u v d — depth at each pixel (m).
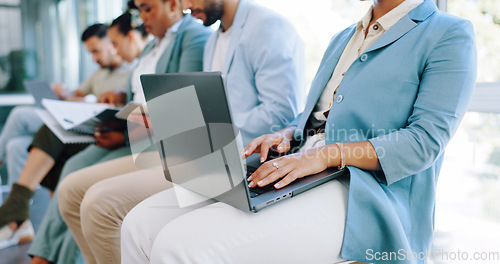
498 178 1.28
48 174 2.01
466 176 1.38
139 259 0.97
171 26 1.92
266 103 1.38
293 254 0.81
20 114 2.64
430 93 0.86
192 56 1.78
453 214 1.42
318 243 0.82
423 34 0.90
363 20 1.06
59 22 4.03
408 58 0.91
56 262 1.65
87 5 3.90
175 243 0.79
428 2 0.96
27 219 1.99
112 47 2.55
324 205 0.85
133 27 2.35
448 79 0.85
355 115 0.96
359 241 0.83
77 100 2.63
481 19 1.30
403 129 0.88
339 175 0.90
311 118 1.15
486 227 1.32
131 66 2.45
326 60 1.20
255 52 1.43
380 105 0.93
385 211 0.83
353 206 0.83
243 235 0.79
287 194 0.81
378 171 0.93
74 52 4.04
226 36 1.63
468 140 1.36
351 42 1.09
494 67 1.28
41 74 4.04
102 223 1.21
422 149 0.84
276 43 1.41
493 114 1.27
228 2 1.56
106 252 1.23
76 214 1.44
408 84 0.90
